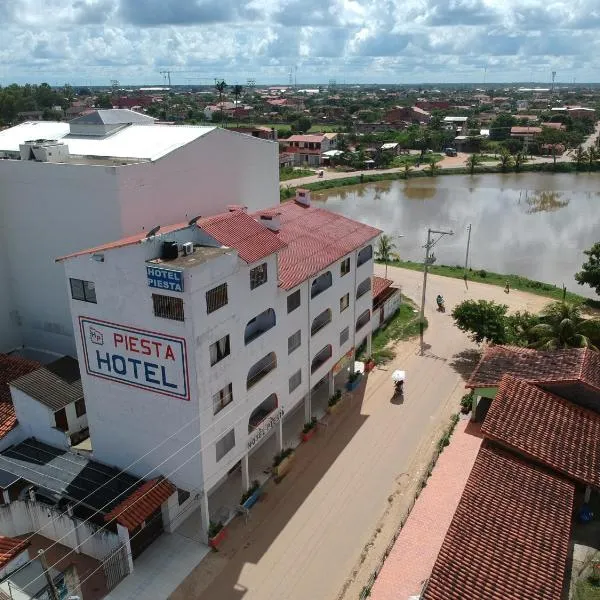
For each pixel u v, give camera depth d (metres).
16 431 33.91
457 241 88.25
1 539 24.92
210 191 44.41
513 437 29.75
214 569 27.19
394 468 34.06
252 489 31.62
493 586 22.00
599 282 58.56
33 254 41.41
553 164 150.38
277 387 32.75
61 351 43.47
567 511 25.94
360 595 25.61
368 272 42.97
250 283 28.64
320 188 131.00
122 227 36.91
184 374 26.33
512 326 45.81
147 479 29.72
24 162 38.94
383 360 47.47
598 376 33.59
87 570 27.12
